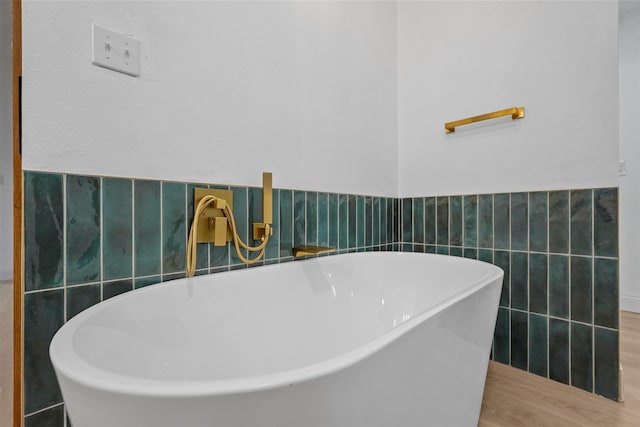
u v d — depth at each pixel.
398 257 1.49
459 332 0.75
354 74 1.63
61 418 0.76
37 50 0.75
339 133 1.55
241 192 1.16
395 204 1.86
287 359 1.10
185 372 0.83
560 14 1.30
